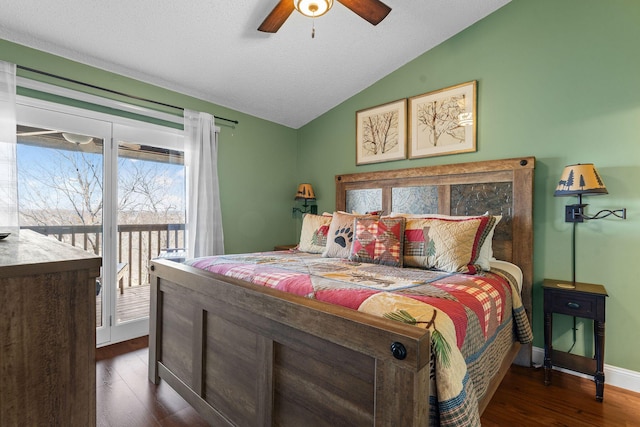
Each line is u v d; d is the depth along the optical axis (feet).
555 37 7.66
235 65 9.25
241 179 11.82
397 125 10.42
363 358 3.25
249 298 4.42
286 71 9.89
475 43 8.85
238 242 11.75
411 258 6.75
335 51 9.27
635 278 6.70
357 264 6.79
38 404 2.41
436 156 9.58
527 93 8.04
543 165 7.80
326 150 12.66
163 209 9.84
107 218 8.71
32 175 7.57
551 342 6.95
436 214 9.07
